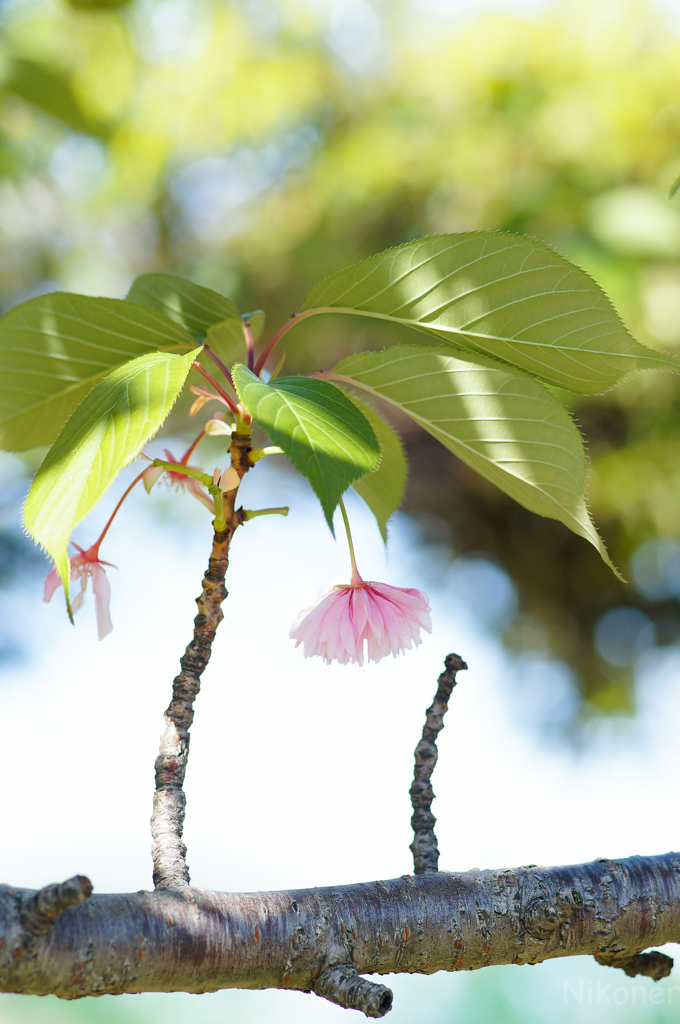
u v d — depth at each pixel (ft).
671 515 12.47
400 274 4.54
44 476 4.32
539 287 4.51
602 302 4.50
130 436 4.30
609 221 10.45
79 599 4.57
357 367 4.59
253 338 4.78
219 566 4.44
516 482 4.63
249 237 14.48
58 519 4.29
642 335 10.21
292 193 14.29
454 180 12.24
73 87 7.70
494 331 4.56
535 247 4.48
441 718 4.50
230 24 14.47
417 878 4.43
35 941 4.24
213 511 4.48
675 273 10.34
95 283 15.90
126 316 4.65
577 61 12.18
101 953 4.27
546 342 4.55
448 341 4.60
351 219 13.44
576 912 4.44
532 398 4.56
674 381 11.68
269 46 14.58
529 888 4.44
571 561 14.33
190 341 4.68
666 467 12.28
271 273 14.20
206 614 4.42
